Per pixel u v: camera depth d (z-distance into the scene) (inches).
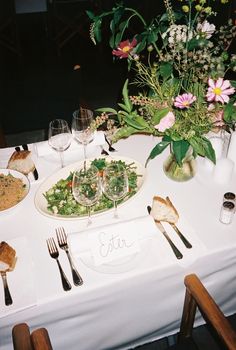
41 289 37.8
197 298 38.0
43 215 46.8
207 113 42.6
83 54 183.2
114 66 165.9
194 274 40.2
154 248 41.6
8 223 46.3
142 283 40.1
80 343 42.7
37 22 227.6
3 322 36.2
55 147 54.1
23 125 94.6
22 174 51.1
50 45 195.8
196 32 41.6
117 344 46.2
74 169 52.4
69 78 91.6
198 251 40.9
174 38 40.7
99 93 144.7
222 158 50.6
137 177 51.5
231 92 38.2
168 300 43.8
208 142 43.7
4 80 153.9
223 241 42.6
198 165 54.6
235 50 80.0
